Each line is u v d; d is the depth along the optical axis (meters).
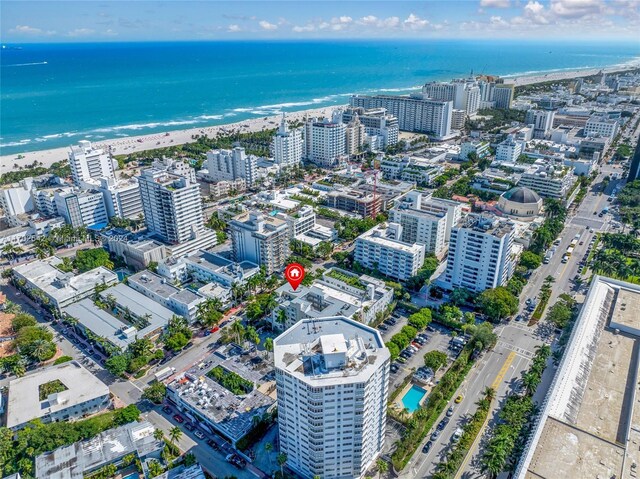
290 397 167.25
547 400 179.00
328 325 187.25
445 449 196.75
